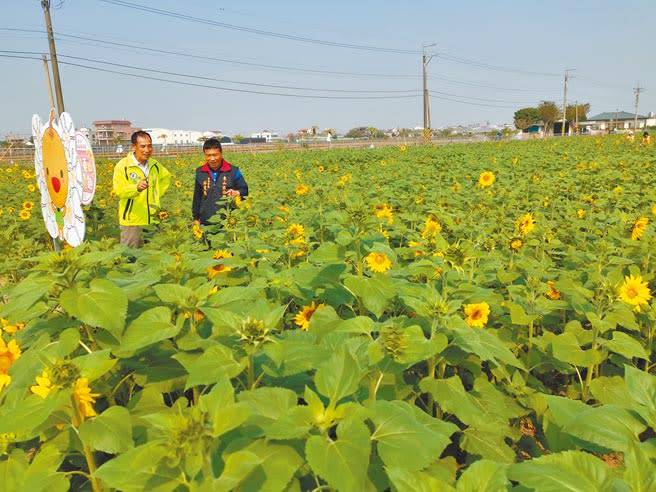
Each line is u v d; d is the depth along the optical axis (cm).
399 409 205
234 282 413
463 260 346
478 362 325
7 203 1191
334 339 277
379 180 1427
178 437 149
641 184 1191
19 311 234
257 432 198
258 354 249
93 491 216
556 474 165
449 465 264
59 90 3031
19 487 207
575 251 540
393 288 304
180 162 2638
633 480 168
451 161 2206
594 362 311
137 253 413
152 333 232
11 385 225
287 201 1036
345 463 168
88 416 207
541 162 1848
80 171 450
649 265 497
